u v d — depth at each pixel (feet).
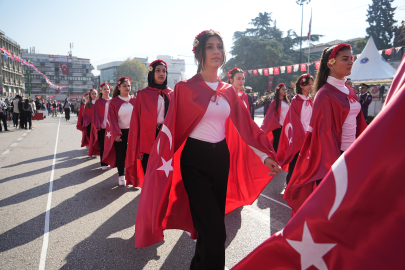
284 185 17.40
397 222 3.02
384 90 55.83
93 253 9.59
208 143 7.30
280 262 3.93
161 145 7.52
